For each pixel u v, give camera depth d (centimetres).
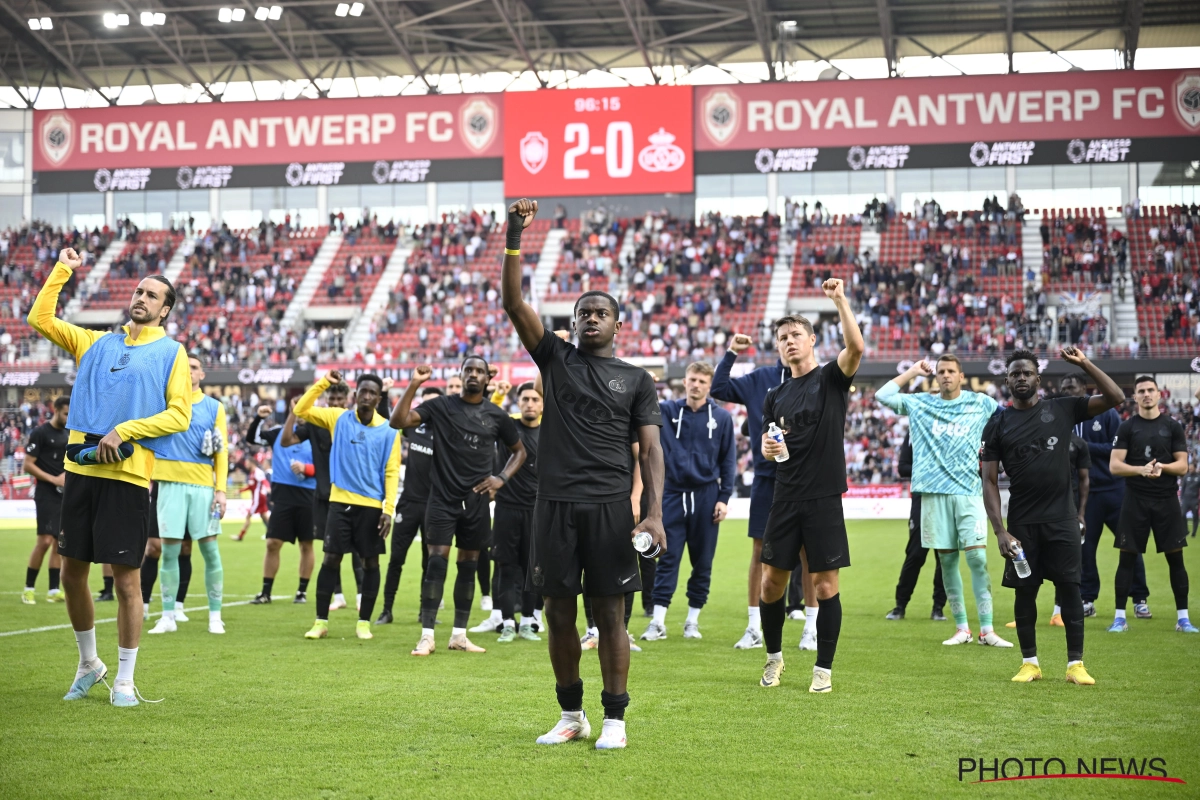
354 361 3052
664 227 3431
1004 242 3300
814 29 3394
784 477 570
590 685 584
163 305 537
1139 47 3447
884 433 2848
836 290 550
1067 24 3281
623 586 436
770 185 3488
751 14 3117
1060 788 372
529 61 3456
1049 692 553
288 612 953
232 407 3138
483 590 1002
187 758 408
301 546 1036
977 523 746
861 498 2473
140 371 518
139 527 515
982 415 755
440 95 3341
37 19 3281
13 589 1140
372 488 781
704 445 799
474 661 664
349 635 798
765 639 579
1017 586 599
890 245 3356
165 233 3706
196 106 3441
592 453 438
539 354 447
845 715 493
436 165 3350
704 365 811
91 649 530
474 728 464
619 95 3253
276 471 1027
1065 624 594
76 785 370
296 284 3506
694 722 477
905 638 779
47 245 3631
